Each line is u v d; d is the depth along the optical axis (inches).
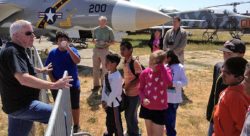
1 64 150.3
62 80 149.9
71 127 207.5
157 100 190.7
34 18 572.4
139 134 227.0
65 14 545.0
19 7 574.9
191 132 265.6
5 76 151.5
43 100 264.5
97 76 377.1
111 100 205.3
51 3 558.3
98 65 375.2
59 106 133.7
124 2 521.3
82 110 311.4
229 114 116.8
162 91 191.2
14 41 151.5
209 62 631.8
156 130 195.9
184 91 393.1
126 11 507.8
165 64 214.7
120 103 207.8
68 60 234.7
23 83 146.6
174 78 211.6
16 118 162.1
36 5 571.8
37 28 575.5
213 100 170.1
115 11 513.0
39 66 265.4
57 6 551.2
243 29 1133.1
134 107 219.0
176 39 356.5
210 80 454.6
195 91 394.6
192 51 825.5
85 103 333.4
